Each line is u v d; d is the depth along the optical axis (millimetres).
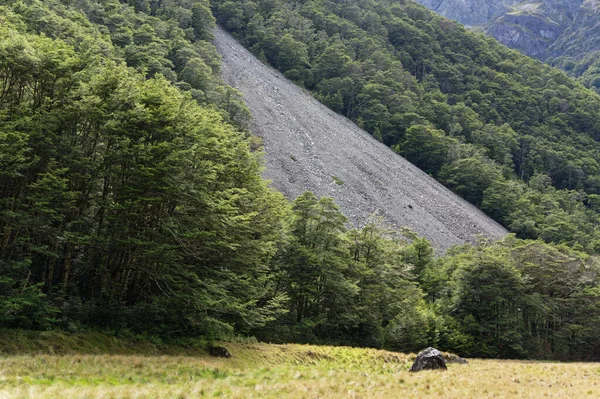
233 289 32562
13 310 22156
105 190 27891
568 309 62906
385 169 112812
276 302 36719
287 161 94812
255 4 175625
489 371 28406
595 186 150500
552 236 110125
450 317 57938
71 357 20484
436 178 129125
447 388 19875
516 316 61531
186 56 98562
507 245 76188
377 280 49906
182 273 27766
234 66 134375
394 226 80438
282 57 155125
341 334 48406
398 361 35906
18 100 27219
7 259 24859
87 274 29703
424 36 197125
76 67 28156
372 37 184375
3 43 24969
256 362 28672
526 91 185000
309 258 42469
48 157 26203
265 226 35594
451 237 93875
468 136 152750
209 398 16047
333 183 93688
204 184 29188
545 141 159875
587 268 65625
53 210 23922
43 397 14070
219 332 31984
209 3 158250
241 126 91938
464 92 179875
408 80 160750
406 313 51969
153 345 26781
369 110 141500
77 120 27562
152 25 103938
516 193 127188
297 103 130500
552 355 60344
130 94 27156
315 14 182125
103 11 93125
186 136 28703
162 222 28109
